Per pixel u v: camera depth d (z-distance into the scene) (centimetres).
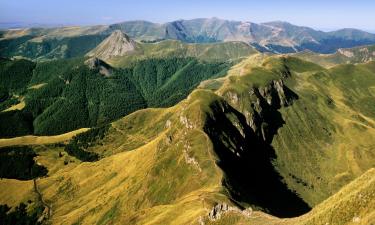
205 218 16325
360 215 10038
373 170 12119
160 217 18900
